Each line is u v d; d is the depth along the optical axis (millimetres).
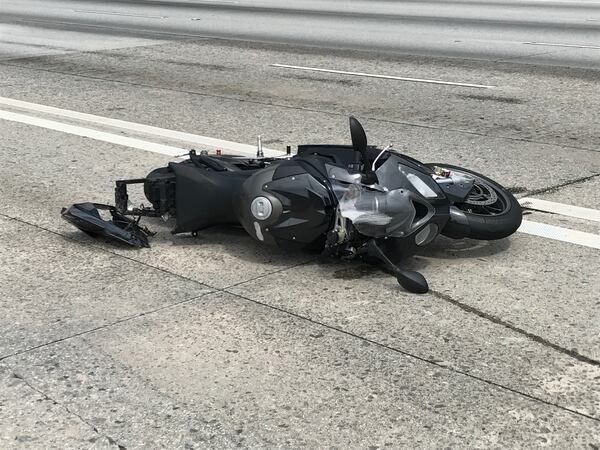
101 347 4324
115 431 3576
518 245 5793
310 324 4559
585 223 6234
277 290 5023
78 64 14406
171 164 5754
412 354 4211
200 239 5957
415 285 4867
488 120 9664
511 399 3789
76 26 20469
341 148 5434
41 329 4547
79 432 3570
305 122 9719
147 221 6379
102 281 5211
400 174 5121
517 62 13523
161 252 5711
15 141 9023
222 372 4059
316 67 13555
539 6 22531
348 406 3748
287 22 20188
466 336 4402
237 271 5340
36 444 3482
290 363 4133
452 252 5668
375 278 5191
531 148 8430
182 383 3961
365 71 13070
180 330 4504
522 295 4938
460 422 3613
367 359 4164
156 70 13617
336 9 22891
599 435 3508
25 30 19844
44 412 3727
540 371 4035
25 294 5020
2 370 4105
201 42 16938
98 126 9680
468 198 5723
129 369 4098
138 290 5062
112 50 16062
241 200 5281
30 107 10844
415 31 17922
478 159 8047
